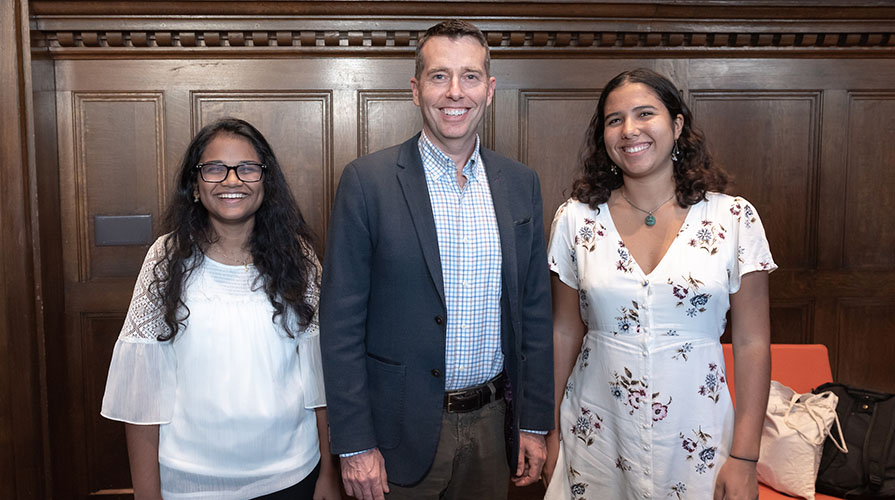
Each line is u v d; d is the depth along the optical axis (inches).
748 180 106.0
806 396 80.1
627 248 63.9
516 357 62.8
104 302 100.1
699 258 61.3
